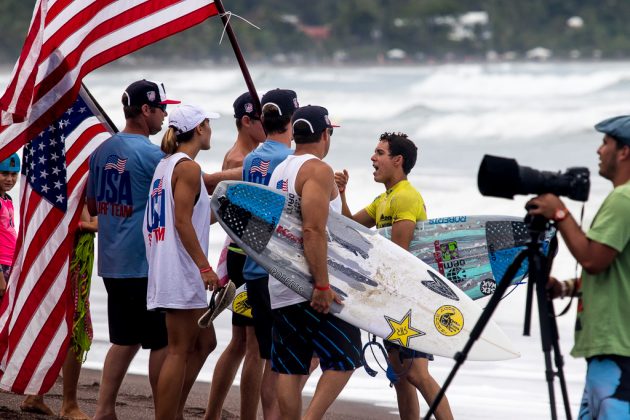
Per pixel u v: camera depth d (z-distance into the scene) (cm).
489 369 2953
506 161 1534
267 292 2011
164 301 1942
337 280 1923
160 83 2116
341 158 9106
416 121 12325
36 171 2212
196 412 2455
